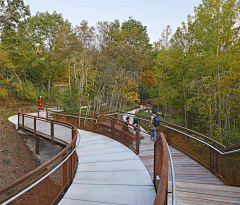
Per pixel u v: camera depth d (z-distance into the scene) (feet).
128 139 22.18
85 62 60.34
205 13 41.57
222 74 42.42
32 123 35.73
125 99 77.00
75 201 10.32
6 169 27.63
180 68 57.47
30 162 31.89
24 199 7.48
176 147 22.06
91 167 15.74
